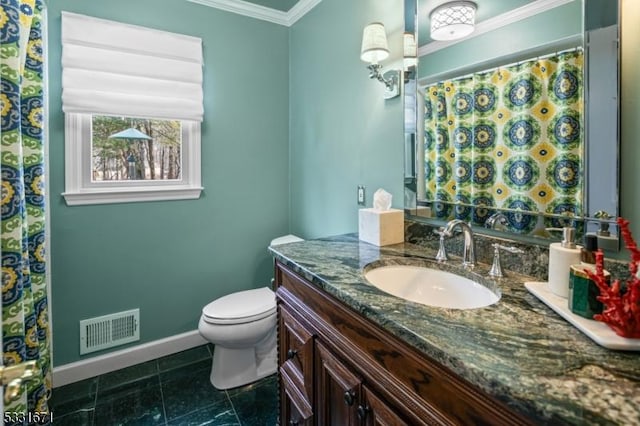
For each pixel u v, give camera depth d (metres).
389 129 1.63
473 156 1.25
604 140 0.89
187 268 2.23
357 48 1.82
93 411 1.68
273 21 2.42
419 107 1.45
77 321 1.92
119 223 2.01
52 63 1.77
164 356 2.17
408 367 0.76
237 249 2.39
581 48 0.93
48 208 1.81
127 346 2.07
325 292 1.08
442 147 1.36
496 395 0.55
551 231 1.02
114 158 2.02
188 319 2.26
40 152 1.54
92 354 1.97
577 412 0.47
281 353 1.40
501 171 1.15
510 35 1.11
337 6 1.96
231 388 1.87
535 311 0.81
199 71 2.12
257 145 2.42
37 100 1.51
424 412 0.71
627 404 0.49
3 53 1.19
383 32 1.45
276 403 1.76
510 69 1.11
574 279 0.74
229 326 1.77
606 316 0.66
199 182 2.22
